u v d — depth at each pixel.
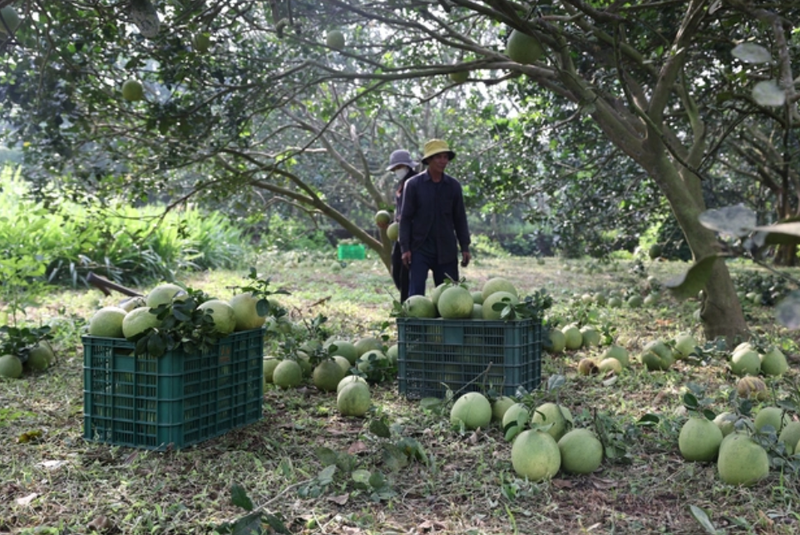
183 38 6.77
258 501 3.21
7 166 14.85
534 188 10.73
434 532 2.90
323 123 13.57
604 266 18.36
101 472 3.57
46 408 4.75
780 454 3.53
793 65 6.05
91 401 4.06
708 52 7.49
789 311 1.13
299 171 18.73
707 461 3.73
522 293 12.02
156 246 15.03
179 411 3.92
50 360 6.07
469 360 5.05
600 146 11.46
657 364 6.02
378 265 19.33
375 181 20.73
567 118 9.42
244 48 7.62
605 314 9.38
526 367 5.12
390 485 3.40
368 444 4.05
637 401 5.07
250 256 19.86
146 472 3.59
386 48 7.75
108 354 4.02
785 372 5.82
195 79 7.16
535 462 3.42
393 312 5.24
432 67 7.02
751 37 6.25
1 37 5.25
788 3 4.34
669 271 16.66
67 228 13.29
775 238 1.14
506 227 33.94
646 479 3.51
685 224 6.67
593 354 6.82
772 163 12.95
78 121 7.21
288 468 3.52
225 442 4.10
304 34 7.59
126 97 6.76
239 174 8.52
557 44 5.29
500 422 4.43
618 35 4.89
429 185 6.52
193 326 3.86
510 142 10.09
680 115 8.11
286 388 5.44
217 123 7.62
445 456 3.87
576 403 5.00
